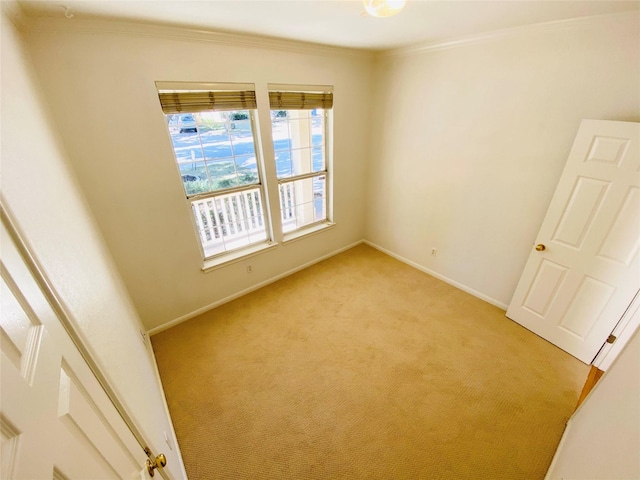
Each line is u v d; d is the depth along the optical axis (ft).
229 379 7.23
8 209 1.66
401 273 11.87
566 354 7.79
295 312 9.64
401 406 6.49
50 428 1.53
